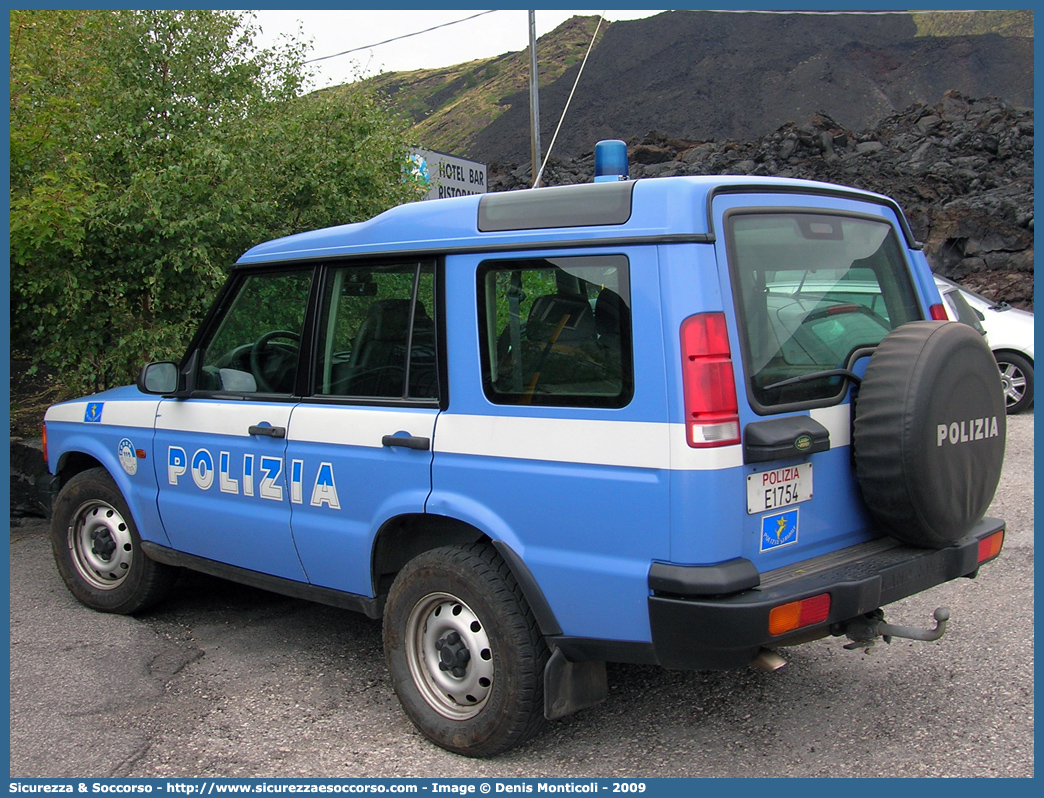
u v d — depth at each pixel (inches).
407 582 145.9
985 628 182.9
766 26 5693.9
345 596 161.2
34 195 263.4
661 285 120.6
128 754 144.4
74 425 216.5
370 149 354.6
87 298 285.7
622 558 123.6
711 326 119.3
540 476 131.0
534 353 133.9
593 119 4630.9
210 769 139.8
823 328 139.1
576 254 129.5
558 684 132.6
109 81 309.6
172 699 164.7
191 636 196.9
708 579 116.6
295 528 165.5
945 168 895.1
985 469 138.9
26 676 175.2
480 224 141.6
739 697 159.0
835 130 1104.8
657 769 136.5
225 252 313.9
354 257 160.1
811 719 149.9
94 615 210.1
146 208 287.1
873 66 4830.2
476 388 139.4
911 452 127.5
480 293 140.2
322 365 165.3
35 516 296.5
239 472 176.4
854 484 139.3
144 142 303.7
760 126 4296.3
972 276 721.6
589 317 128.0
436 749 144.9
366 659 182.9
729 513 119.2
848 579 124.5
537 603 131.4
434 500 142.7
